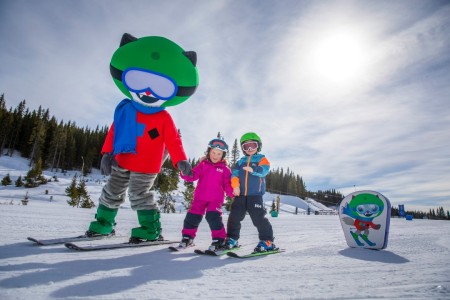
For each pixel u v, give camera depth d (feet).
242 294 4.71
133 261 7.29
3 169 163.63
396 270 6.79
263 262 7.85
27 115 219.20
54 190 131.75
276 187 275.18
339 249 10.59
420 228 22.06
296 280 5.74
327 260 8.21
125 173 11.05
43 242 8.86
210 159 11.41
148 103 11.02
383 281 5.67
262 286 5.24
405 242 12.67
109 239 10.94
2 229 11.19
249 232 17.25
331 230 19.12
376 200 11.00
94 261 6.98
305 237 14.65
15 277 5.17
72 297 4.27
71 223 14.48
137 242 10.23
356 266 7.28
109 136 11.08
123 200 11.28
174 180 102.42
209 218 10.44
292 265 7.39
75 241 9.85
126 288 4.85
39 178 141.18
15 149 214.90
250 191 10.82
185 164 10.85
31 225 12.68
